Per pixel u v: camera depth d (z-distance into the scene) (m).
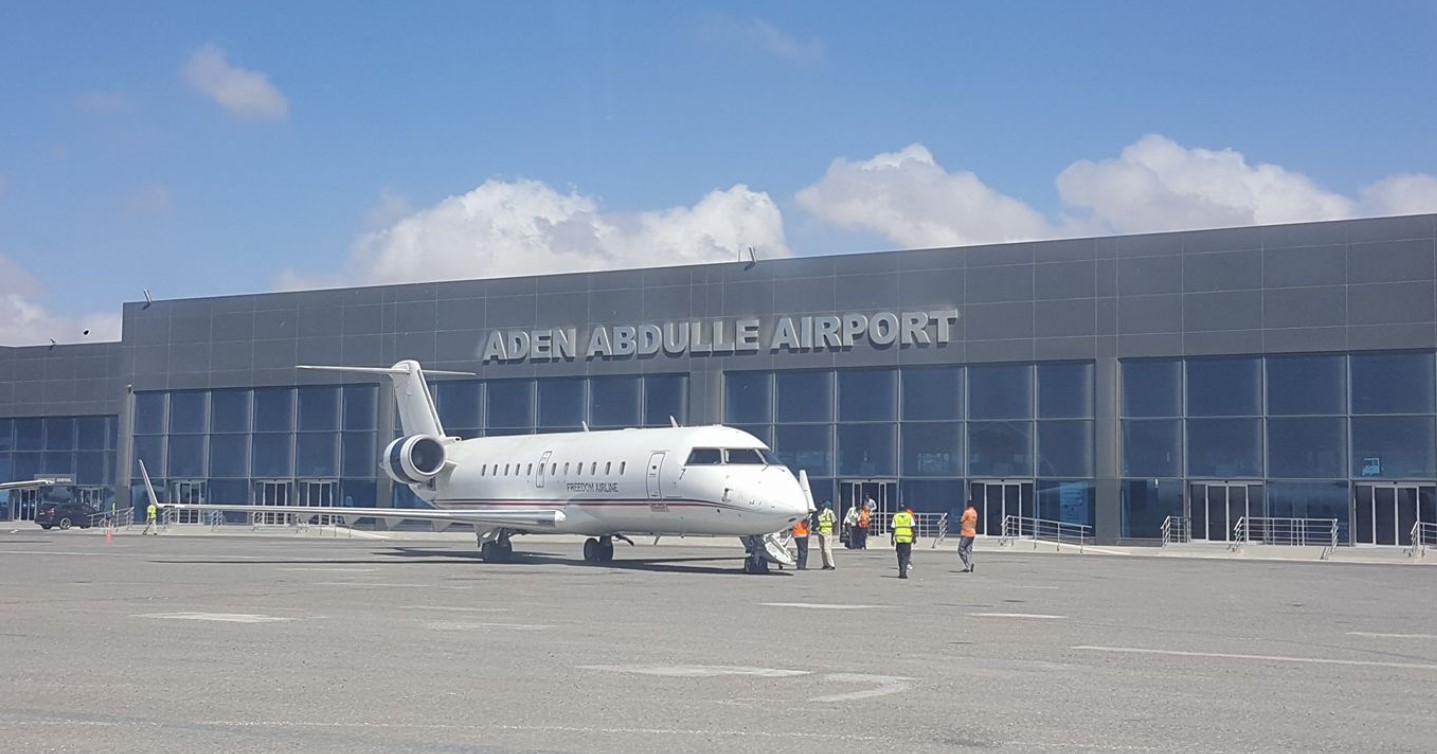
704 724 9.85
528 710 10.45
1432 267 47.81
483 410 64.31
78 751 8.84
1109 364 52.25
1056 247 53.34
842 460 56.84
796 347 57.47
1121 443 52.16
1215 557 46.81
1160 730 9.73
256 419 69.81
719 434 32.84
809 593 24.95
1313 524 49.38
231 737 9.33
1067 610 21.31
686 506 32.41
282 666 13.12
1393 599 25.19
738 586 26.84
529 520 35.97
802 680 12.23
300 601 21.80
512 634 16.39
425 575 29.88
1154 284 51.72
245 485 69.81
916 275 55.66
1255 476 50.25
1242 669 13.40
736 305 58.94
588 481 35.28
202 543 53.53
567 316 62.44
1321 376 49.56
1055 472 53.19
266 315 69.44
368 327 66.94
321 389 68.19
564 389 62.69
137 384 72.62
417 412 44.50
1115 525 51.88
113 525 72.19
